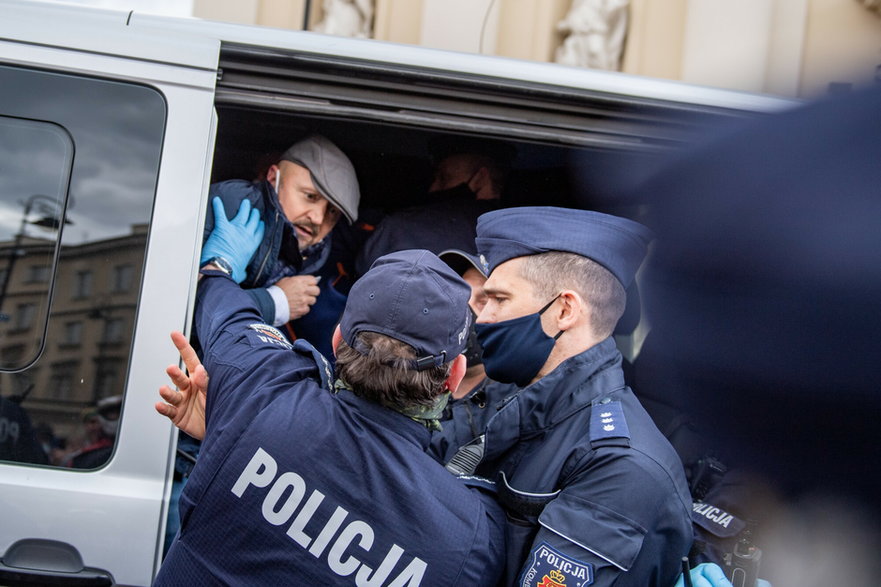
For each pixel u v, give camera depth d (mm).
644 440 1674
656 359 2395
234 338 1715
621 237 1855
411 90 1895
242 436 1515
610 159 2145
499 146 2236
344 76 1880
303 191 2150
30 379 1777
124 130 1820
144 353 1798
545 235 1839
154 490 1787
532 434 1756
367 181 2324
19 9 1843
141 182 1818
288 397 1553
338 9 4695
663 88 1986
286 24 4668
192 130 1835
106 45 1826
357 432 1520
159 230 1812
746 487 2137
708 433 2256
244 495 1487
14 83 1799
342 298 2277
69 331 1788
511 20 4621
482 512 1561
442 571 1482
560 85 1939
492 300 1895
